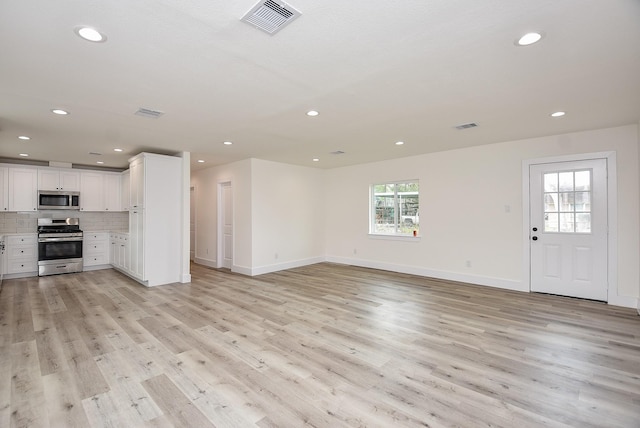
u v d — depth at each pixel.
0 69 2.29
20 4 1.56
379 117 3.46
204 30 1.82
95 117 3.40
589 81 2.54
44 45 1.97
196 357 2.57
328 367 2.40
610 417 1.80
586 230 4.14
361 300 4.19
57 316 3.58
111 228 6.96
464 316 3.53
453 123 3.70
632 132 3.81
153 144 4.73
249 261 5.95
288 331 3.12
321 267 6.68
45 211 6.20
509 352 2.63
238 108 3.15
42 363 2.46
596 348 2.69
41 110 3.15
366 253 6.67
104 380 2.22
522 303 4.00
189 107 3.12
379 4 1.59
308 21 1.74
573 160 4.19
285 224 6.54
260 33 1.86
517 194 4.64
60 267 5.99
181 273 5.31
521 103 3.05
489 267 4.93
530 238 4.55
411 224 6.04
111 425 1.75
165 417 1.82
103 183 6.62
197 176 7.54
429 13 1.67
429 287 4.87
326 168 7.31
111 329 3.18
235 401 1.97
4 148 4.89
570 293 4.25
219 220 6.82
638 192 3.76
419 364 2.44
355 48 2.04
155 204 5.09
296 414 1.85
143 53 2.08
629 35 1.89
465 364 2.44
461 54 2.12
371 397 2.01
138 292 4.65
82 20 1.71
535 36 1.90
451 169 5.32
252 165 5.94
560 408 1.89
